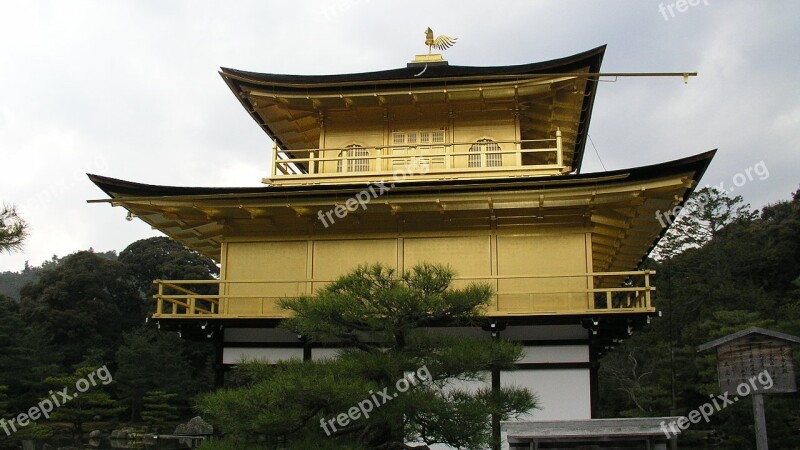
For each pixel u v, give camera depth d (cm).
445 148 2417
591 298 1984
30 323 6975
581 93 2405
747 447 3250
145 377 6047
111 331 7400
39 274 7912
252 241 2225
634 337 4888
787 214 6769
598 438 1388
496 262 2094
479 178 2050
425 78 2295
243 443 1384
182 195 2041
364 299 1460
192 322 2075
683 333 4359
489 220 2112
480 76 2275
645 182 1902
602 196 1947
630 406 4903
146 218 2316
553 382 1941
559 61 2281
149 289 8238
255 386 1355
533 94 2345
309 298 1469
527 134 2681
